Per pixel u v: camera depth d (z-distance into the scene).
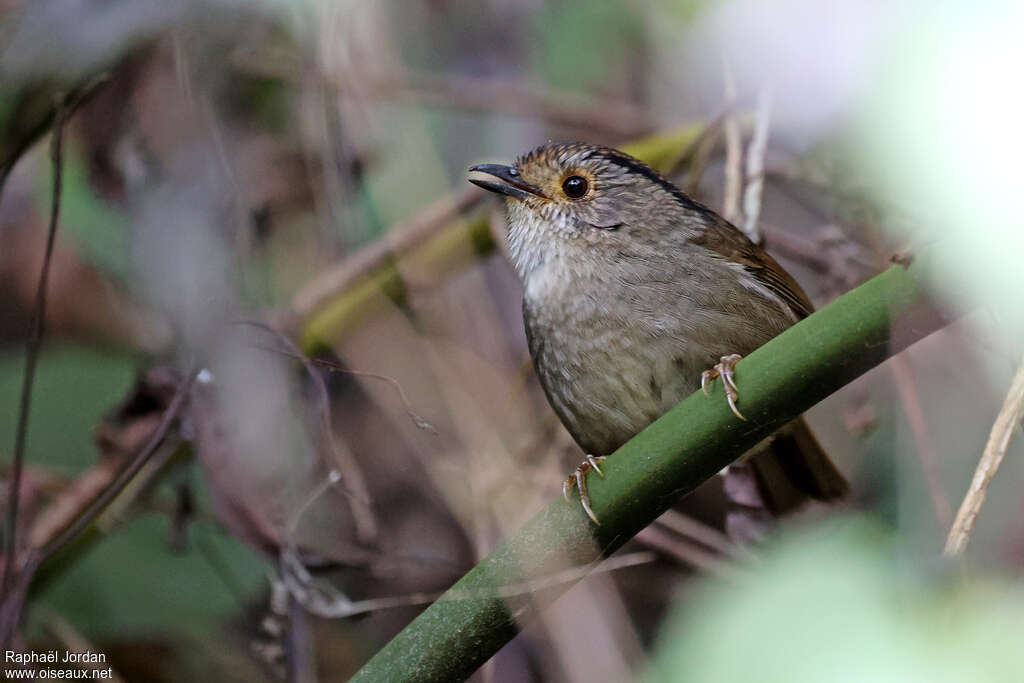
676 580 8.68
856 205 8.33
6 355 8.78
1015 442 8.25
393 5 9.88
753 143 8.34
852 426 8.44
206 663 8.25
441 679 5.18
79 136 8.42
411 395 8.63
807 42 5.48
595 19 9.92
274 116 8.98
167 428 7.30
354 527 8.11
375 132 9.41
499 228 9.05
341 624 8.71
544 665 8.11
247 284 8.23
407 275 8.91
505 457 8.29
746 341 7.24
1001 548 7.52
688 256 7.30
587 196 7.48
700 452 5.11
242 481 7.86
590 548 5.30
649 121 9.84
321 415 7.84
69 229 8.45
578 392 7.38
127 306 8.66
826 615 3.34
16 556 7.69
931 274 4.45
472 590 5.20
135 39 7.83
